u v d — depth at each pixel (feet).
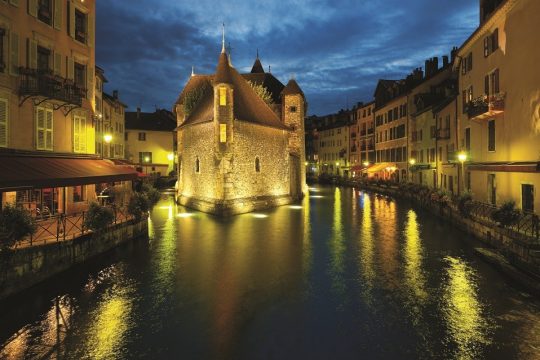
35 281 39.34
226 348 28.40
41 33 57.06
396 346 28.63
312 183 266.98
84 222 50.29
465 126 90.38
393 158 175.73
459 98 96.07
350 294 38.96
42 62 58.18
